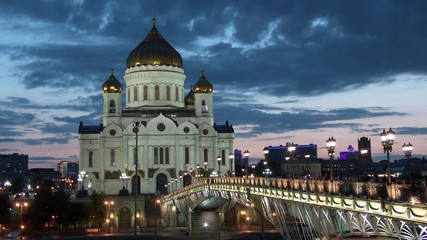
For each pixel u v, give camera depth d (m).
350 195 48.25
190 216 139.50
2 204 156.12
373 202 43.47
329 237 58.03
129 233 153.62
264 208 81.44
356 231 52.88
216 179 108.56
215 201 125.12
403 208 39.16
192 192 129.50
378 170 105.38
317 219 60.00
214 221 139.00
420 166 102.88
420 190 37.44
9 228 165.88
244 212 167.00
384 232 45.22
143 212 172.75
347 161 146.88
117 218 172.62
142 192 197.88
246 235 142.12
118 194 187.12
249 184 84.56
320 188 56.03
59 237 142.75
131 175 198.62
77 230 161.50
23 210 164.50
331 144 55.97
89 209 163.62
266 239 131.50
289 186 66.69
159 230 159.38
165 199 166.75
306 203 60.66
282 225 76.38
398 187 39.91
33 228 161.25
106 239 136.12
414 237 39.47
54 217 158.75
